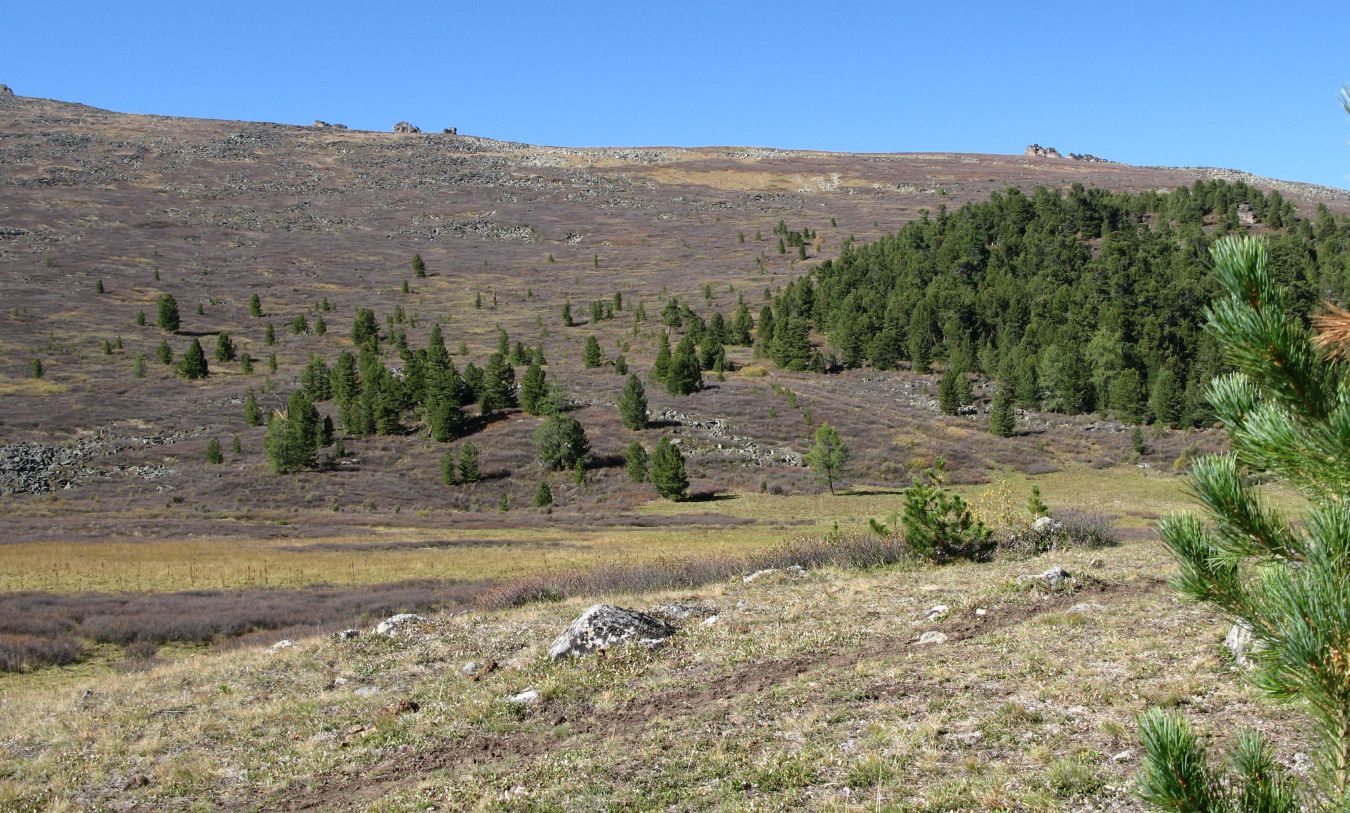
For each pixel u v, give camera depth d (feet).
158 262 492.54
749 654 45.83
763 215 654.94
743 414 278.46
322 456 249.75
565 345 381.81
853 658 43.50
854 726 33.32
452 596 96.78
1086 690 33.63
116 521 185.06
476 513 205.87
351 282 494.18
